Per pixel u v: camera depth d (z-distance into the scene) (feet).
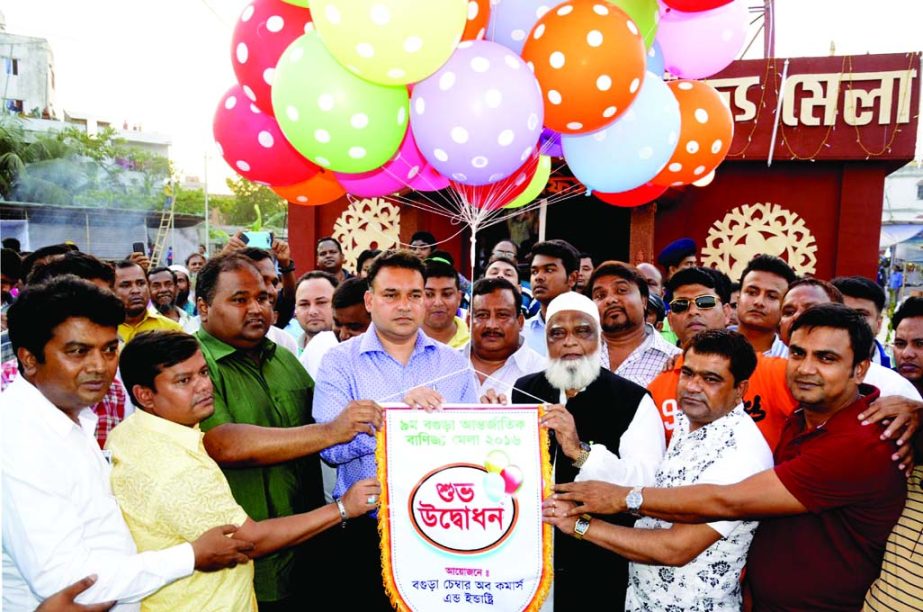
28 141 74.18
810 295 10.53
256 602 8.16
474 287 12.12
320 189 11.84
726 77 29.58
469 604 8.21
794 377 7.37
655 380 10.44
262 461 7.95
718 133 10.75
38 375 6.28
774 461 8.20
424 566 8.23
